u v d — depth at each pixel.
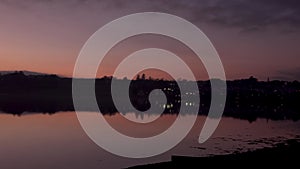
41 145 39.72
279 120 89.31
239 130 58.00
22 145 39.75
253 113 132.38
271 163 20.20
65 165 28.81
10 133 51.25
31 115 91.94
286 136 50.16
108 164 28.91
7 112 103.56
